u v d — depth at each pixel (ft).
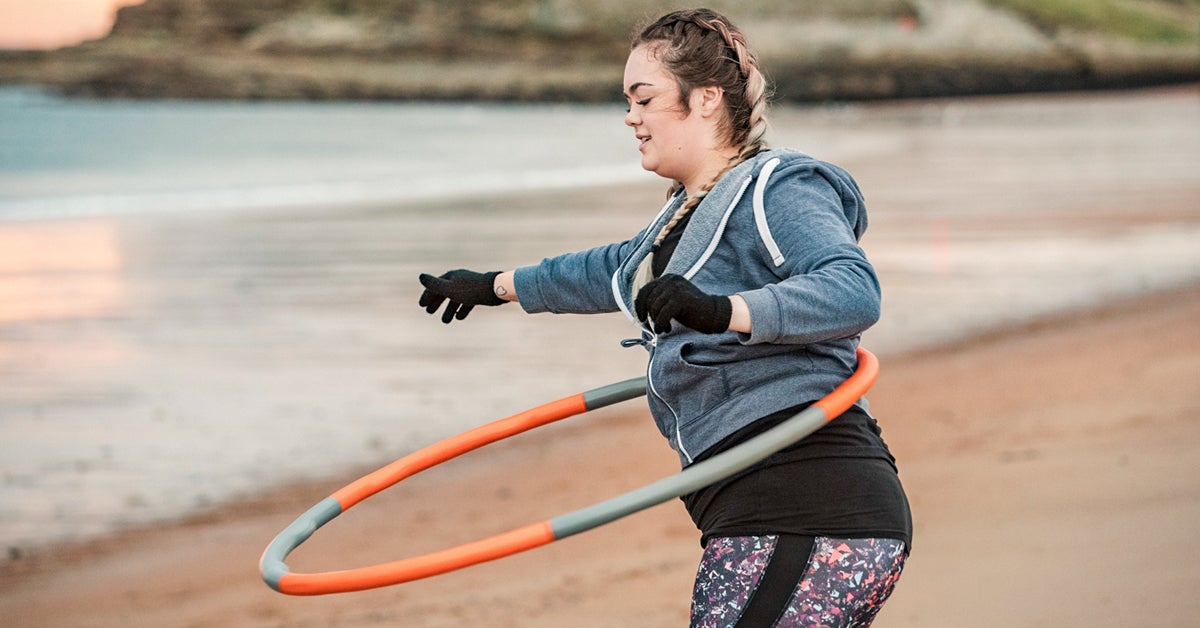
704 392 15.60
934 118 507.30
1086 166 190.49
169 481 40.70
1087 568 28.50
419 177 196.95
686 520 35.19
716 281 15.37
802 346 15.43
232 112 533.96
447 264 90.22
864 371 15.29
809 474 15.06
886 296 73.31
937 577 28.78
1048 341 59.98
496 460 42.68
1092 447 38.93
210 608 30.60
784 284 13.94
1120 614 25.95
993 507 33.50
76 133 339.98
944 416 45.39
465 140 327.47
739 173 15.28
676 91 15.78
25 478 40.86
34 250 100.83
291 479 40.88
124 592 31.86
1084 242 97.96
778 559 14.89
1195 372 49.47
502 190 163.43
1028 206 126.62
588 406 19.79
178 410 49.44
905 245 96.17
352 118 487.61
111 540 35.58
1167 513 31.65
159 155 258.98
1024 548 30.12
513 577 31.19
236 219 126.62
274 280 82.99
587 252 18.69
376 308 71.51
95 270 88.94
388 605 29.94
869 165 201.36
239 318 68.80
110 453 43.78
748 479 15.21
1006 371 53.26
